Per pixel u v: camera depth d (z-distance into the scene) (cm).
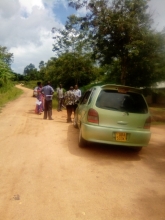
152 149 661
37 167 466
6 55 3709
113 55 1216
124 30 1094
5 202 333
